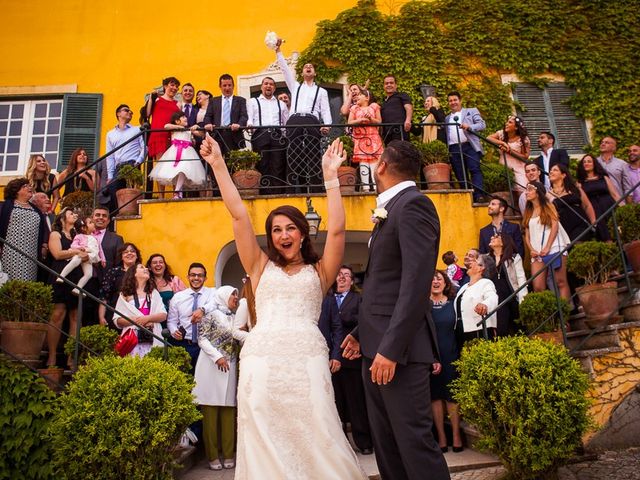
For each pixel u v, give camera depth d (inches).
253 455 104.5
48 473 169.5
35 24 414.9
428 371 111.0
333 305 214.8
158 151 314.3
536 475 154.2
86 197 297.1
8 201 227.8
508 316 221.0
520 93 409.4
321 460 104.6
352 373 207.3
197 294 228.2
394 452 112.3
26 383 176.6
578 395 154.9
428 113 354.9
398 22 413.7
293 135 308.0
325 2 422.0
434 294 213.2
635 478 156.8
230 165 295.6
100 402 150.3
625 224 229.8
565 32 419.5
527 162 317.1
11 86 402.3
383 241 113.7
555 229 240.2
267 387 107.2
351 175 298.4
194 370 217.3
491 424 157.2
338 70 402.6
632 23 423.5
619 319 203.0
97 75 406.9
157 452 152.2
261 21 417.4
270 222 121.7
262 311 116.6
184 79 405.4
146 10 418.9
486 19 417.1
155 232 284.5
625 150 397.4
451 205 290.2
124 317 187.8
